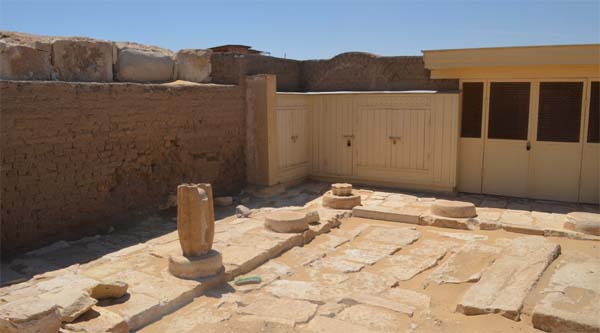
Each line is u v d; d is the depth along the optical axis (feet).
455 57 34.88
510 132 35.17
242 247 23.21
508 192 35.83
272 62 39.58
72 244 25.03
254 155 37.29
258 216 30.42
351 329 15.71
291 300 18.10
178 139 31.83
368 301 17.89
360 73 40.50
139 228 28.14
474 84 35.78
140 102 28.99
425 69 37.68
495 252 23.04
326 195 33.14
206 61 36.70
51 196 24.72
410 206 32.71
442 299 18.51
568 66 32.37
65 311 14.75
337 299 18.22
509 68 34.19
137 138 29.07
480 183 36.63
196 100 32.81
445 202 29.91
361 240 26.37
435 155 36.81
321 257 23.53
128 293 17.71
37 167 23.98
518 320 16.06
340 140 40.63
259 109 36.45
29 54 26.84
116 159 27.94
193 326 16.08
